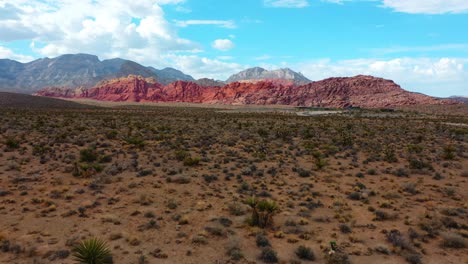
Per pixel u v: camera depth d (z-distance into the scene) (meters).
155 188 20.72
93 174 23.33
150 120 69.75
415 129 58.62
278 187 21.78
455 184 23.38
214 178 23.28
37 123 52.28
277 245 12.98
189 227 14.59
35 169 24.39
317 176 25.14
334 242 12.23
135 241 12.73
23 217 15.24
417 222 15.76
